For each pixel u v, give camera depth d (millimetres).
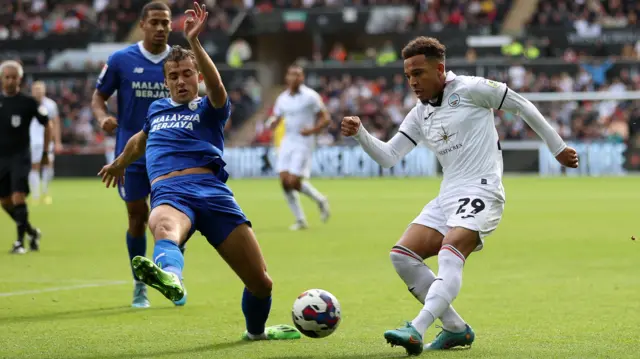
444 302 19312
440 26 140875
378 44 156625
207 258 41406
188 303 28531
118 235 52969
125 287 32375
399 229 55031
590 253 41688
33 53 142750
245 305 21516
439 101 20453
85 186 106312
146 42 29406
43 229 56875
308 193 57531
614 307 26953
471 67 126062
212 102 21016
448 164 20594
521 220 59344
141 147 22531
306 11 144750
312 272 35875
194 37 20047
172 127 21359
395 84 131000
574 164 20797
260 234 52531
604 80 127125
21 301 29016
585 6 141750
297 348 20797
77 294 30625
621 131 119938
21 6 151000
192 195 20453
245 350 20547
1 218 67938
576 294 29672
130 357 19734
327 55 159125
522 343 21281
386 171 118625
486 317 25438
